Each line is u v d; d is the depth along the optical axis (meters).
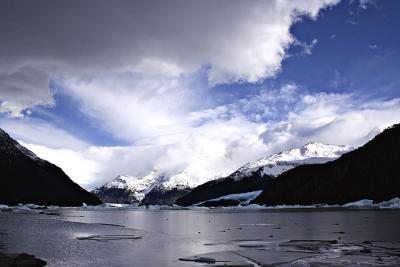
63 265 25.67
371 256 26.53
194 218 93.31
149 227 60.97
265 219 80.81
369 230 47.59
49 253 31.16
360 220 66.75
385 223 58.66
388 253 27.94
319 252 28.81
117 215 117.00
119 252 31.36
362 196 176.25
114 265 25.34
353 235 41.88
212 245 35.38
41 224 67.75
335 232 45.88
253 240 39.19
